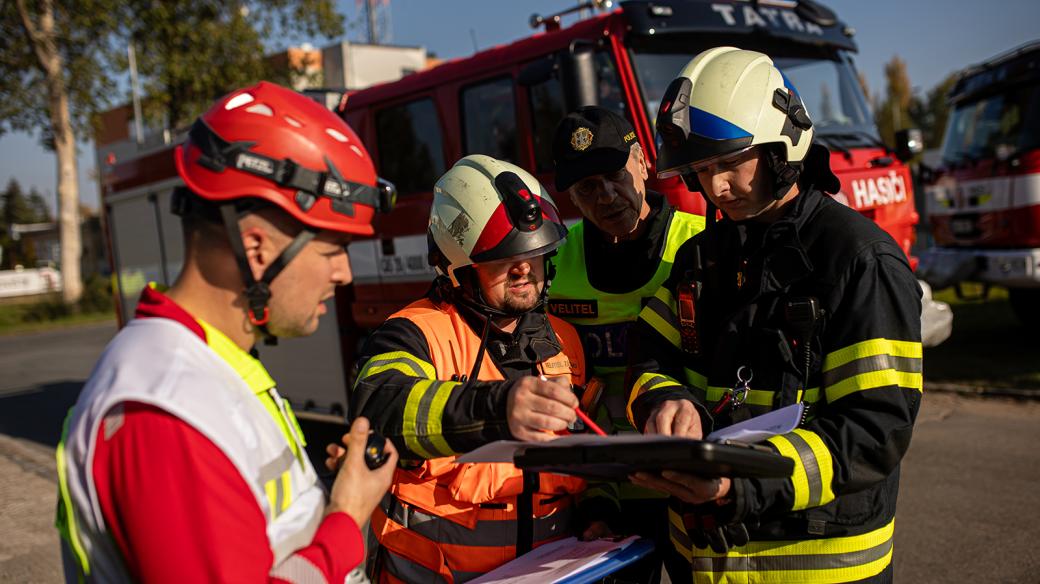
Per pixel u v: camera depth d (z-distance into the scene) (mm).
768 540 1675
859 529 1646
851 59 5648
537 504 1869
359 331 5996
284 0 20516
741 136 1651
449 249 1888
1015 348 7906
